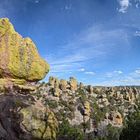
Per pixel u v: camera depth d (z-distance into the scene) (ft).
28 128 63.62
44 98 521.65
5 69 69.77
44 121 66.18
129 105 611.47
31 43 74.84
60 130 248.11
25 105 66.23
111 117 481.87
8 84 69.87
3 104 65.26
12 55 71.00
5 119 63.52
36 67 73.67
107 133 391.86
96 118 466.29
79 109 490.90
